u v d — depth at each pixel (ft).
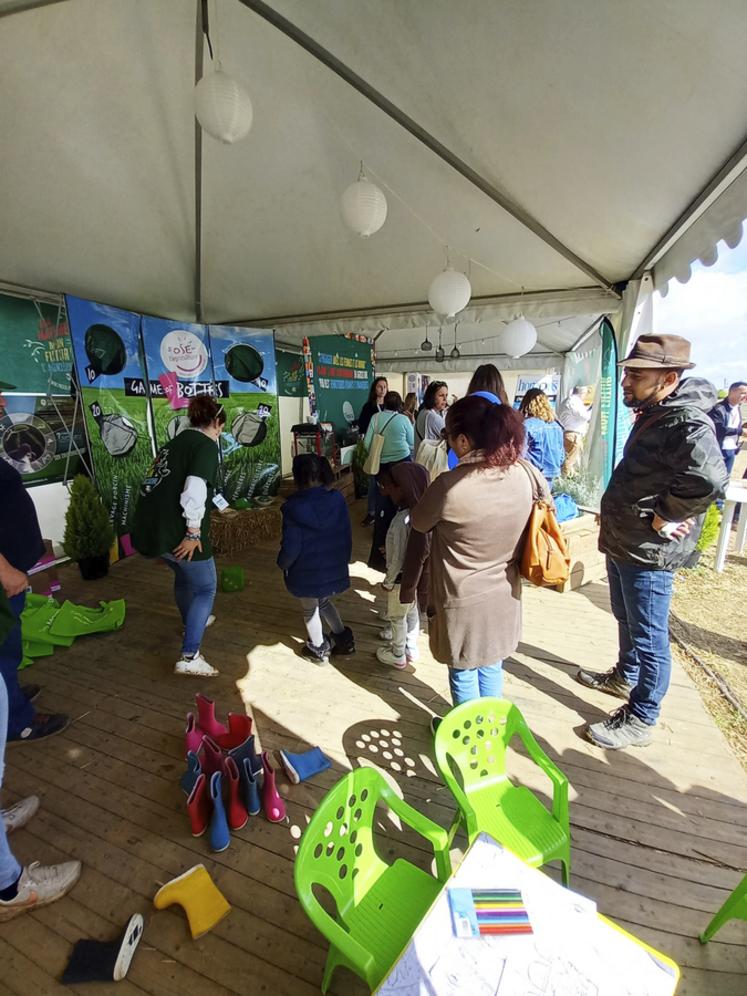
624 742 6.86
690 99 5.70
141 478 15.55
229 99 5.61
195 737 6.43
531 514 5.42
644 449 6.10
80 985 4.22
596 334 18.63
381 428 14.24
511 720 5.24
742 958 4.33
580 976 2.88
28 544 6.42
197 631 8.54
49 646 9.59
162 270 13.29
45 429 13.97
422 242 11.52
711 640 10.07
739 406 14.66
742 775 6.42
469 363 32.55
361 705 7.95
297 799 6.15
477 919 3.19
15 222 10.03
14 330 13.07
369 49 6.45
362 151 8.66
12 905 4.65
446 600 5.40
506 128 7.25
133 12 6.24
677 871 5.14
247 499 18.67
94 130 8.00
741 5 4.27
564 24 5.28
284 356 26.13
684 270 9.12
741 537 15.58
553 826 4.72
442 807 5.98
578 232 9.97
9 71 6.61
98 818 5.91
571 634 10.07
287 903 4.88
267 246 12.07
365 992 4.12
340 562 8.39
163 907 4.82
